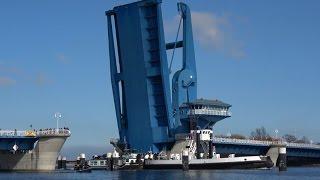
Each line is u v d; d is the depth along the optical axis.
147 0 139.50
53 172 129.00
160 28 140.75
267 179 100.25
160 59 141.75
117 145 153.75
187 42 152.00
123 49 145.50
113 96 154.25
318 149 188.00
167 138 146.75
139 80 145.38
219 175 110.19
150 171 132.00
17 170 131.88
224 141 157.38
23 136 128.00
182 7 151.75
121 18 143.88
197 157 134.00
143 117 147.88
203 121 153.75
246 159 129.12
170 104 145.12
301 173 126.00
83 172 133.62
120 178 105.88
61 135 128.00
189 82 151.75
